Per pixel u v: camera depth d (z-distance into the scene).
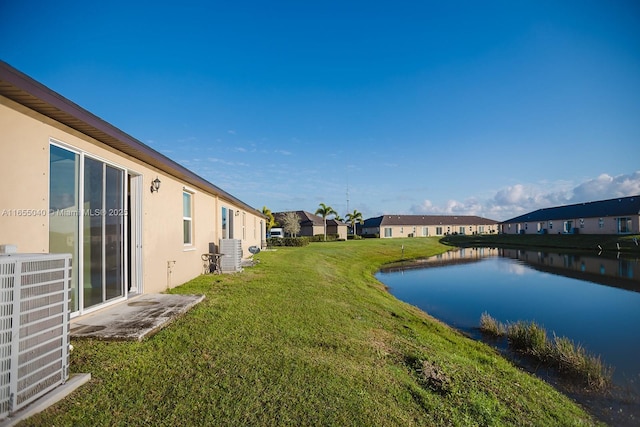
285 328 5.46
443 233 62.62
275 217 53.09
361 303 8.93
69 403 2.85
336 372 4.06
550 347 7.76
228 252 11.09
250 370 3.82
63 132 4.34
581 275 19.61
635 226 35.22
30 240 3.77
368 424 3.13
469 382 4.73
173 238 8.10
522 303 13.09
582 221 41.78
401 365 4.88
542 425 4.10
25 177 3.72
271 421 2.97
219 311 5.91
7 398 2.44
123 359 3.70
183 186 8.75
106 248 5.44
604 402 5.68
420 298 13.92
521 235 49.34
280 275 10.98
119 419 2.76
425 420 3.48
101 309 5.26
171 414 2.90
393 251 32.81
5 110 3.48
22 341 2.55
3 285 2.43
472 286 16.59
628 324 10.40
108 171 5.51
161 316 5.02
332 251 26.50
